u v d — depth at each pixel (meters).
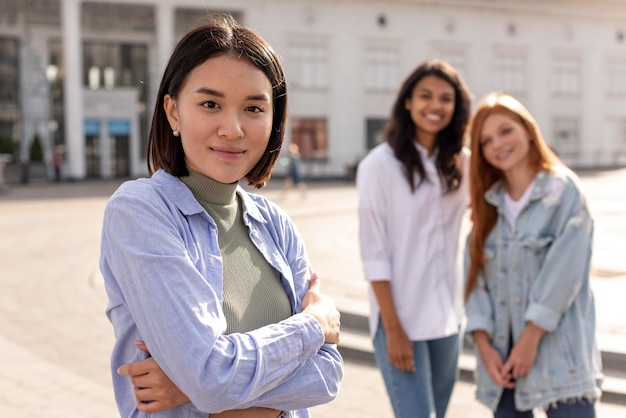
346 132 40.38
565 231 3.12
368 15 40.41
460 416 4.84
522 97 43.81
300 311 1.90
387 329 3.49
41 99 38.81
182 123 1.76
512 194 3.30
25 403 5.11
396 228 3.54
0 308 8.20
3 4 36.53
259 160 1.96
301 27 39.34
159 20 37.16
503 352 3.25
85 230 15.36
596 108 45.41
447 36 41.94
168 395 1.66
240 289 1.76
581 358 3.07
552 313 3.06
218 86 1.72
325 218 16.78
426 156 3.61
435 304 3.53
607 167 44.34
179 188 1.77
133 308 1.65
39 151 35.91
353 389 5.45
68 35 35.53
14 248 12.78
